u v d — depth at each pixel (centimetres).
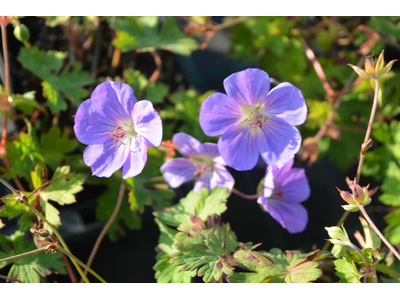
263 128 20
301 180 23
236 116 20
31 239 23
